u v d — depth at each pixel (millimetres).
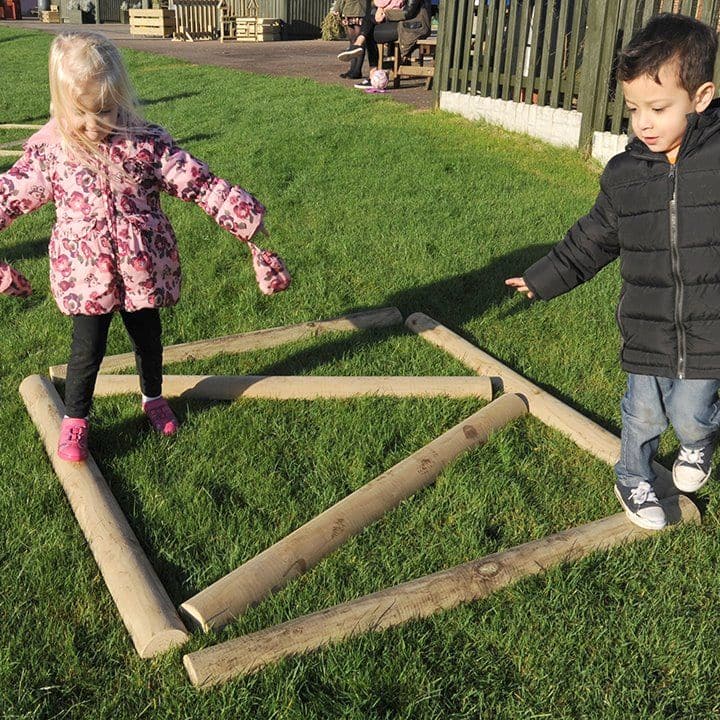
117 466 3295
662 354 2648
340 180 7645
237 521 2973
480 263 5602
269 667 2301
